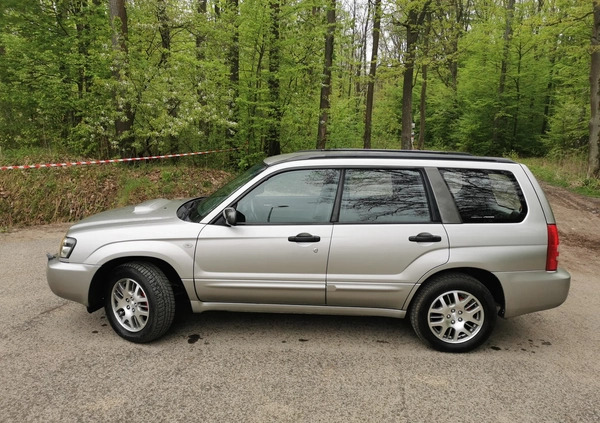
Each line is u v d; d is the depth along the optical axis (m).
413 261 3.45
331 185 3.60
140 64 10.77
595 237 8.24
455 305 3.51
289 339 3.72
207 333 3.80
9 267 5.49
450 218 3.50
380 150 3.94
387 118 32.34
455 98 31.59
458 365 3.35
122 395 2.83
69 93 12.07
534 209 3.54
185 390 2.91
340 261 3.46
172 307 3.54
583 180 14.49
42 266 5.55
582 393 3.00
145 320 3.54
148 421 2.58
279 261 3.47
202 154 13.22
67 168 9.60
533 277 3.47
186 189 10.34
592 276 5.92
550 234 3.50
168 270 3.71
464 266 3.42
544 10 18.36
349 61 16.69
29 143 12.04
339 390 2.96
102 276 3.68
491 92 27.64
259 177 3.62
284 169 3.63
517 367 3.34
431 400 2.87
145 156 11.79
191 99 11.05
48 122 12.27
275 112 12.91
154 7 12.02
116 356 3.34
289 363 3.31
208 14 12.62
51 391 2.85
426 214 3.52
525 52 25.78
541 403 2.87
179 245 3.50
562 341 3.84
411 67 16.11
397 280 3.46
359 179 3.61
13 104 12.24
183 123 10.82
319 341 3.70
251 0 11.80
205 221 3.54
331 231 3.47
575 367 3.37
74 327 3.83
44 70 11.55
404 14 15.21
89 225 3.72
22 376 3.02
